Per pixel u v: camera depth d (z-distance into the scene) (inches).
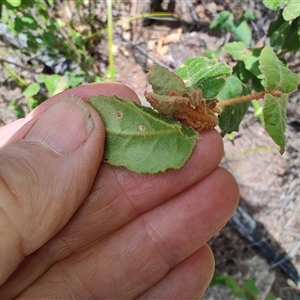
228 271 6.4
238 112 4.2
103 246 3.8
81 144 3.0
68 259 3.8
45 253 3.7
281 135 2.9
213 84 3.2
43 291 3.9
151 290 4.1
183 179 3.5
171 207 3.7
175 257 3.9
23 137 3.1
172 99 2.9
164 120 3.1
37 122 3.1
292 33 4.6
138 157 3.0
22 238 3.0
